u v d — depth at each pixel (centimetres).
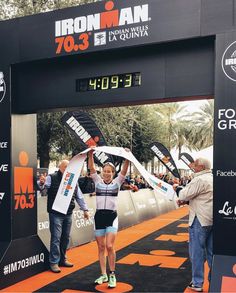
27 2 1230
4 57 467
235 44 354
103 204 442
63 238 525
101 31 412
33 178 496
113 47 406
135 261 568
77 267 529
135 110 1833
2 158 465
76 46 425
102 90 426
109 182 446
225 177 358
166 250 646
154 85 400
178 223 997
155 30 386
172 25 378
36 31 448
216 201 361
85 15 421
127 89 413
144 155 2161
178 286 447
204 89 379
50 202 503
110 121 1376
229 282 345
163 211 1240
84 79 439
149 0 389
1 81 467
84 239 709
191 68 385
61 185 449
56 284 450
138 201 1049
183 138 2912
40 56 446
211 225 419
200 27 367
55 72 454
